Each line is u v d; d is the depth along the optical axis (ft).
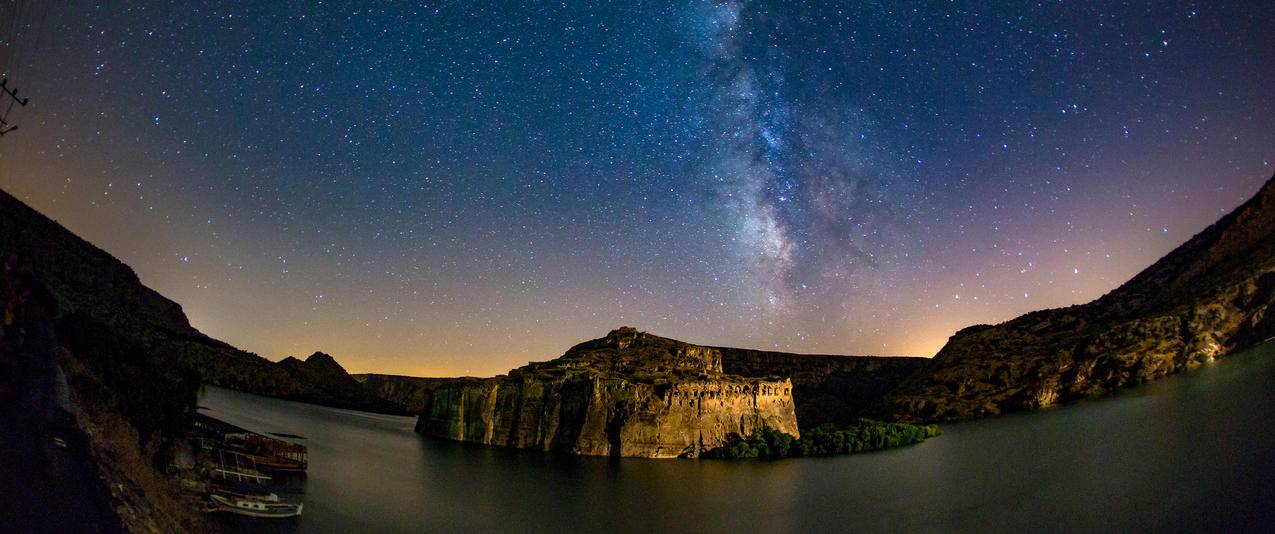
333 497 249.34
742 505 287.69
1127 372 550.36
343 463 330.13
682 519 263.29
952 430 526.98
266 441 284.00
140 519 142.72
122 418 185.47
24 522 112.57
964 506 279.28
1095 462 330.13
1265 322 518.78
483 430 449.06
